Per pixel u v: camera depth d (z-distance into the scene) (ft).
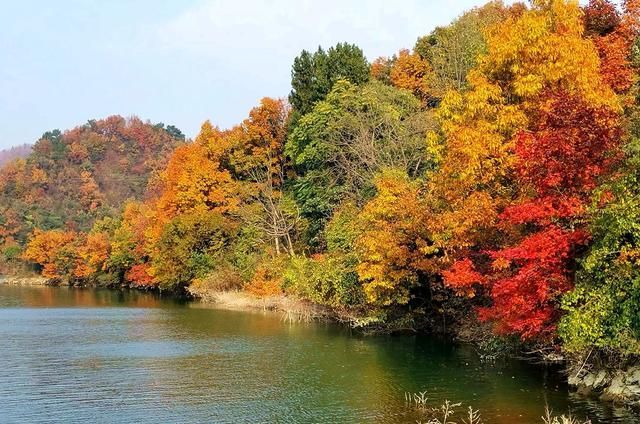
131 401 64.64
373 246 98.07
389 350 92.07
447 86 153.48
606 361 60.59
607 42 93.91
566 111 59.21
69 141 651.66
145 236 258.37
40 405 63.46
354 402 61.87
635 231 51.49
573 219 60.80
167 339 109.91
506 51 76.69
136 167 627.05
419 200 101.81
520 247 59.88
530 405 57.26
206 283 196.03
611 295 53.52
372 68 226.38
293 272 143.23
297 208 184.65
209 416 58.39
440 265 92.58
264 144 223.51
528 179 63.00
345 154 163.63
